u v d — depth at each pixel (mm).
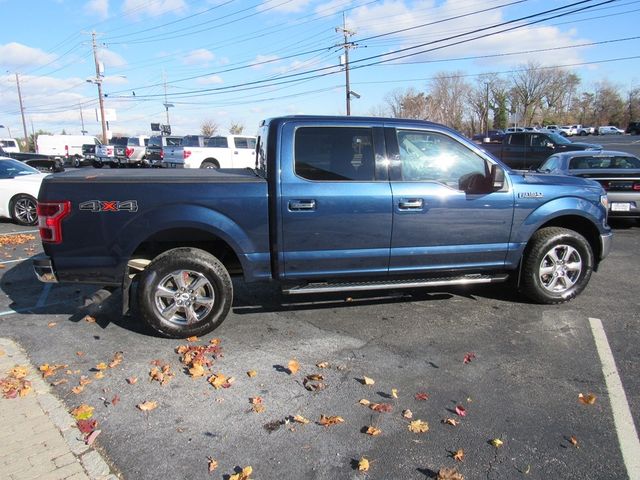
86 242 4305
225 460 2914
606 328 4773
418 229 4750
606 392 3639
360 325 4879
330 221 4547
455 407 3443
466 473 2797
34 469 2803
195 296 4516
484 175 4898
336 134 4586
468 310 5250
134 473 2803
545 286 5309
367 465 2840
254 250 4527
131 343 4504
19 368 3971
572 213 5160
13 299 5738
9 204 11211
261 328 4824
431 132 4777
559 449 3000
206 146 23453
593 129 71375
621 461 2895
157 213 4316
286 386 3742
